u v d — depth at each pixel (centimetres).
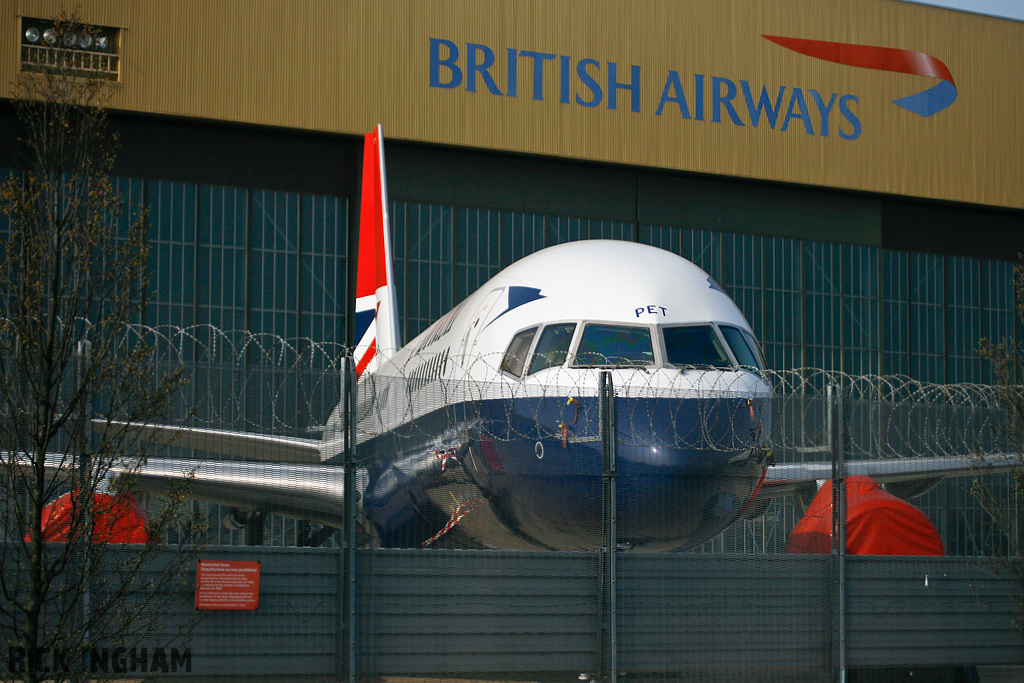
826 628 1222
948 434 1348
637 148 3712
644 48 3744
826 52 3956
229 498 1115
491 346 1419
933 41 4100
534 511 1260
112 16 3134
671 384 1241
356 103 3416
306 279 3441
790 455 1262
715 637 1176
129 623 964
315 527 1180
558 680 1131
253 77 3297
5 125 3020
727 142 3816
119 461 1010
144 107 3169
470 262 3606
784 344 3900
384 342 2784
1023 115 4206
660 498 1195
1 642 970
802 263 3962
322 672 1081
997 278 4297
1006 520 1355
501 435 1266
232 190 3369
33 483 955
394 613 1103
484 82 3553
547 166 3719
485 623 1120
